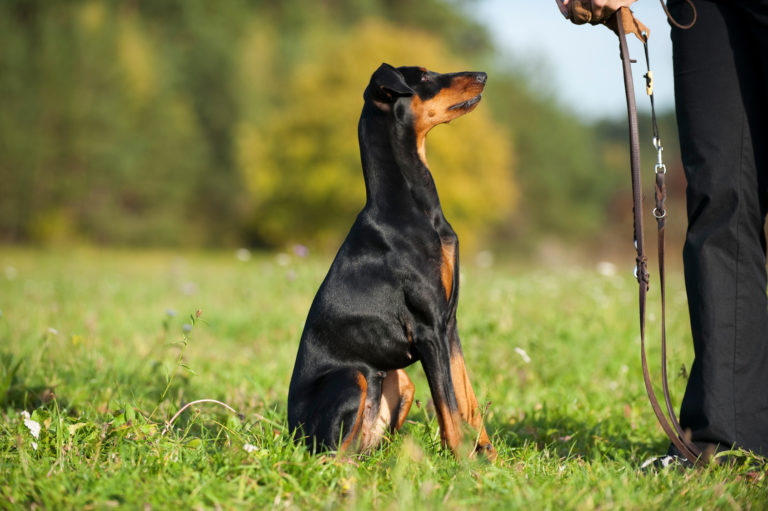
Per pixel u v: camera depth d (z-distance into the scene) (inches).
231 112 1700.3
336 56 1326.3
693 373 116.3
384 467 110.2
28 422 117.0
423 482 100.5
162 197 1642.5
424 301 121.2
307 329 128.5
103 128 1540.4
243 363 206.2
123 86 1552.7
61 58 1499.8
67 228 1556.3
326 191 1286.9
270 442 113.7
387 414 132.3
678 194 1427.2
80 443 121.0
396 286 122.5
